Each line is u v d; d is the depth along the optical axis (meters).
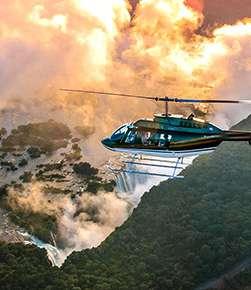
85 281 198.62
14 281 198.12
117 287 196.25
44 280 198.75
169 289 198.75
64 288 194.75
